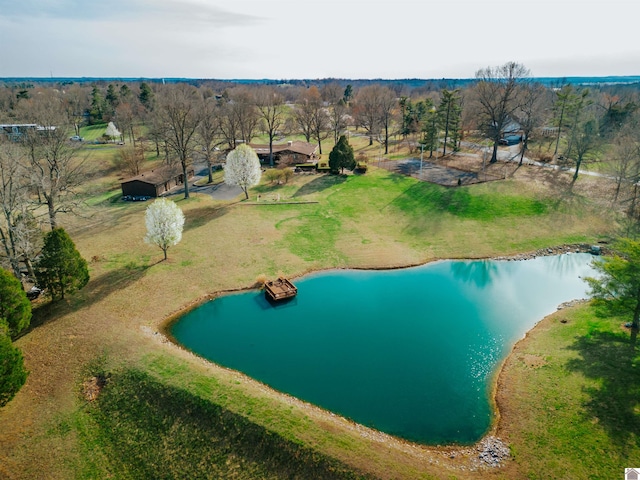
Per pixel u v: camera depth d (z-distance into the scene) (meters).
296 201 63.31
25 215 37.50
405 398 27.83
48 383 27.16
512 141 102.56
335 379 29.50
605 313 31.94
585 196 59.56
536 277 44.50
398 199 63.19
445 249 49.97
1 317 28.27
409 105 114.75
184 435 23.80
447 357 32.06
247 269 44.19
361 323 36.53
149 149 102.44
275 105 104.44
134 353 29.80
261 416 24.31
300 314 37.75
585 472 21.19
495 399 27.73
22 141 50.28
